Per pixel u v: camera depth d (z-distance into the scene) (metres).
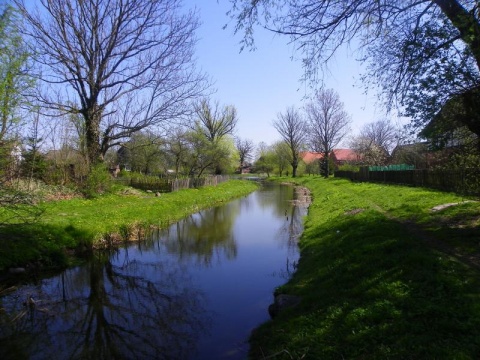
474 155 10.48
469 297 5.16
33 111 10.62
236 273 11.15
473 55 7.26
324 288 7.31
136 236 15.72
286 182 65.31
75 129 25.12
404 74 8.83
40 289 9.80
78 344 7.06
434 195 15.80
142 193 28.95
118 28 24.17
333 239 11.22
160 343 7.01
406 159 31.50
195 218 22.12
